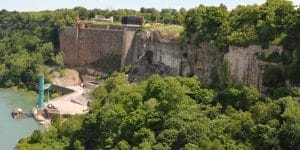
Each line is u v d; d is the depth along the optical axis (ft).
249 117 347.15
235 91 403.54
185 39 577.84
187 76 565.94
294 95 358.84
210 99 424.46
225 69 474.49
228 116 376.07
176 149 357.61
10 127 629.92
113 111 430.61
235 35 463.01
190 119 379.96
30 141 483.92
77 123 490.90
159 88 439.63
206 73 524.93
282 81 396.37
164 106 402.52
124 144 386.93
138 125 399.65
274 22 424.05
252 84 433.07
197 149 336.70
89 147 436.35
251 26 451.53
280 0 439.63
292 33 399.85
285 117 329.93
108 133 417.69
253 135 333.01
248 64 439.63
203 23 538.88
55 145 461.37
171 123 378.94
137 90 465.06
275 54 409.49
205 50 525.75
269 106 344.69
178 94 412.36
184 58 579.07
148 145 365.20
